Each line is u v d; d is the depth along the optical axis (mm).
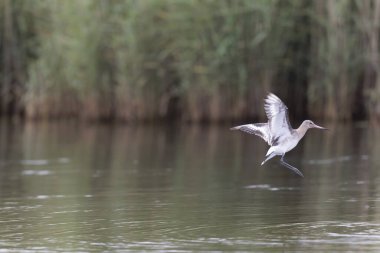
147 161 24422
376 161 23531
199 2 35594
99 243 12898
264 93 36875
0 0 42625
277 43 36312
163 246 12633
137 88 38188
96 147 28672
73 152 27141
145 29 37438
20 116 43438
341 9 35281
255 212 15547
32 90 40875
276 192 18125
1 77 43156
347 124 35406
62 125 38250
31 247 12688
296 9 36156
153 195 17875
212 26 35938
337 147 27328
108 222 14664
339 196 17453
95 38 38469
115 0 38531
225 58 36156
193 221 14672
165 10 37281
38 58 43125
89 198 17562
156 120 38781
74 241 13078
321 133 32219
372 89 36375
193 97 37500
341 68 36094
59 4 39594
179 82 38969
